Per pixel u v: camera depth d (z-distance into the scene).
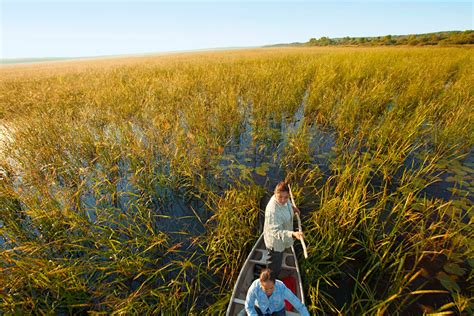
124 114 11.17
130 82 16.73
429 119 9.11
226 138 9.36
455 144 7.46
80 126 9.41
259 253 4.40
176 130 8.51
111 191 6.16
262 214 5.54
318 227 4.50
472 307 3.44
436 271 4.08
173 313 3.59
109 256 4.29
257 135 9.03
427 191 6.05
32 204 5.20
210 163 7.46
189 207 6.03
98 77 20.22
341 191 5.73
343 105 9.95
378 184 6.36
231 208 5.14
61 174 7.02
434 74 14.87
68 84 17.23
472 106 9.35
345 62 19.56
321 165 7.39
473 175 6.54
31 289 3.62
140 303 3.59
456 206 5.39
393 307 3.55
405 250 4.42
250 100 12.89
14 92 15.77
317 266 4.11
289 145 8.09
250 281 4.04
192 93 13.68
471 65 17.75
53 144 8.33
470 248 4.18
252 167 7.53
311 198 5.93
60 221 4.80
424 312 3.49
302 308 3.14
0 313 3.29
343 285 3.98
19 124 9.85
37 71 34.16
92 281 4.14
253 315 3.08
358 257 4.44
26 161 7.49
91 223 4.93
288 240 3.67
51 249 4.67
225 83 14.98
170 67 24.20
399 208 5.16
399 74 15.33
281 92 12.30
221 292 3.92
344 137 8.80
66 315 3.71
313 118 10.59
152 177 6.72
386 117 9.00
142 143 8.11
